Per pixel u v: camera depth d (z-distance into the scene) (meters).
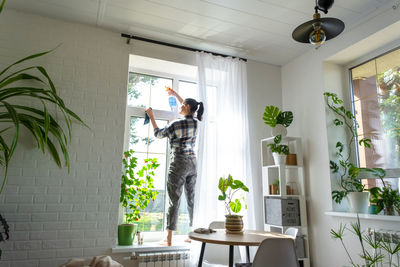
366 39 2.93
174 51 3.55
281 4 2.79
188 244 3.11
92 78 3.11
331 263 3.05
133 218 3.21
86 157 2.94
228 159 3.49
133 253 2.89
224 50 3.73
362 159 3.19
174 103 3.72
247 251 2.85
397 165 2.82
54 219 2.73
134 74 3.66
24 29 2.93
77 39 3.12
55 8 2.90
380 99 3.05
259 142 3.83
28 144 2.75
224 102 3.60
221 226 3.06
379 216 2.53
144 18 3.06
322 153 3.30
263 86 4.02
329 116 3.34
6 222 2.43
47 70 2.94
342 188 3.18
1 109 2.71
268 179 3.61
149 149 3.51
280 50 3.71
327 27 2.00
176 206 3.12
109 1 2.78
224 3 2.79
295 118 3.80
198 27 3.22
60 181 2.81
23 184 2.68
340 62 3.46
